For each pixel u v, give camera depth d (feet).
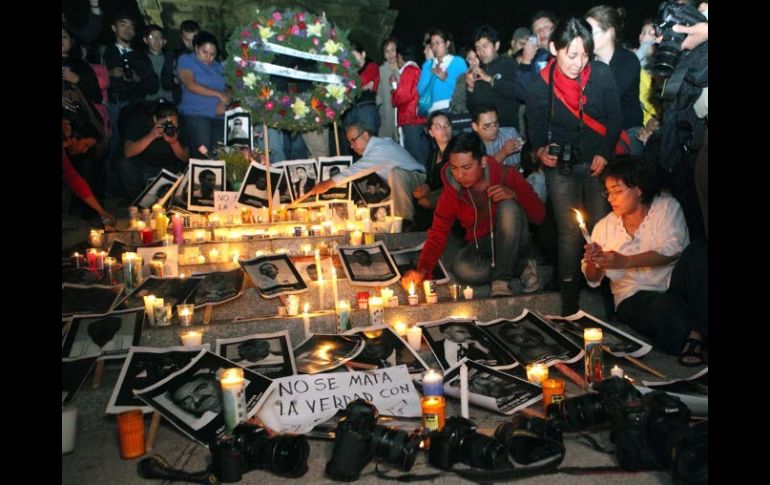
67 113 21.75
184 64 25.82
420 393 12.17
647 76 20.01
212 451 8.77
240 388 9.93
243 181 22.84
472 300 16.11
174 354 11.93
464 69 23.98
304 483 8.56
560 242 16.28
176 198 23.04
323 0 37.76
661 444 8.13
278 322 14.53
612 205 15.02
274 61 21.89
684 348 13.75
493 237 16.83
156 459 8.98
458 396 11.60
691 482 7.60
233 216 22.44
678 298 14.33
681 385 10.70
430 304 15.83
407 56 27.22
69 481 8.82
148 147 24.70
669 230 14.55
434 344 13.84
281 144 26.50
